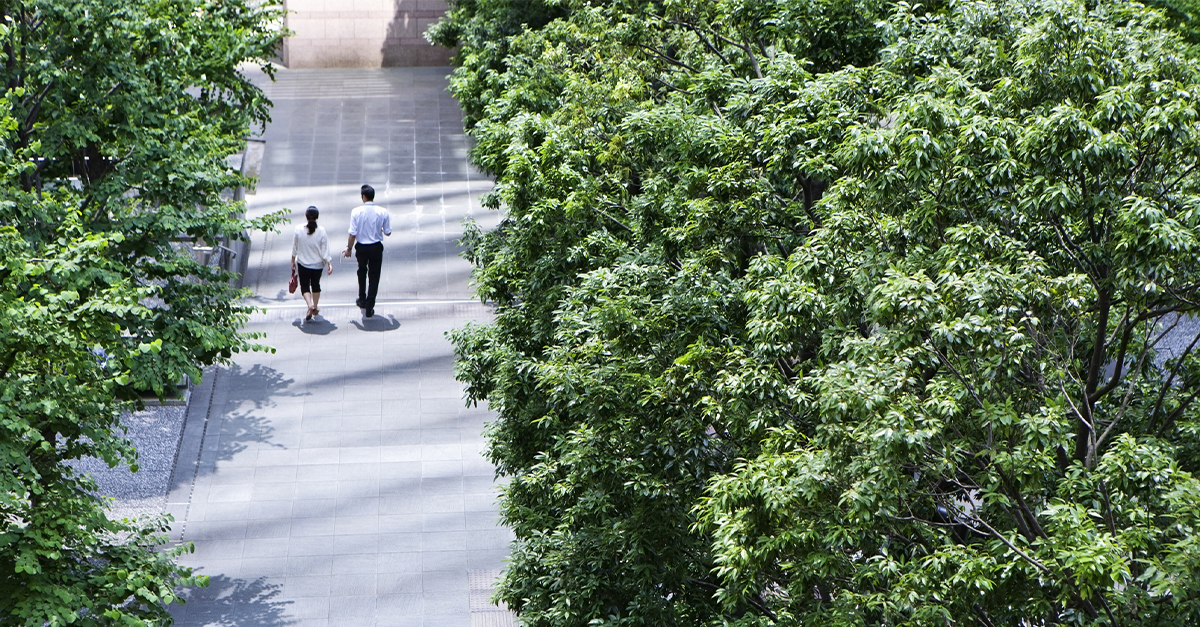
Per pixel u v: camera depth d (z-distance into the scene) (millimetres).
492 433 16281
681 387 11094
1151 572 7949
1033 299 9344
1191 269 9945
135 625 11289
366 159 34812
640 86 18438
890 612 8586
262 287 26281
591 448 11508
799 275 10727
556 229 15477
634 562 11523
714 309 11961
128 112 16875
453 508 18547
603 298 11984
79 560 12539
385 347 23734
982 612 8992
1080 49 11477
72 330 12070
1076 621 8680
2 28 15242
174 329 16766
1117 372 10570
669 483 11539
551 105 20406
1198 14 21031
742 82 16203
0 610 11219
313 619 15703
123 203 17156
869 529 9016
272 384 22016
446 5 42750
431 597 16312
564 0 23906
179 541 17188
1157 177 10648
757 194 13383
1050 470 9672
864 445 8602
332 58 45688
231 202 18203
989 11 14023
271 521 17891
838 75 13625
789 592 9969
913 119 10656
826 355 10547
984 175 10453
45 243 14109
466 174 34094
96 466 18828
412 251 28547
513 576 13078
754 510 8891
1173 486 8594
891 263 10383
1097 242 10453
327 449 20031
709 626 11633
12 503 10781
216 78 22062
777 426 10305
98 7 16109
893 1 17297
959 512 9734
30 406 11023
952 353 9266
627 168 16422
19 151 15070
